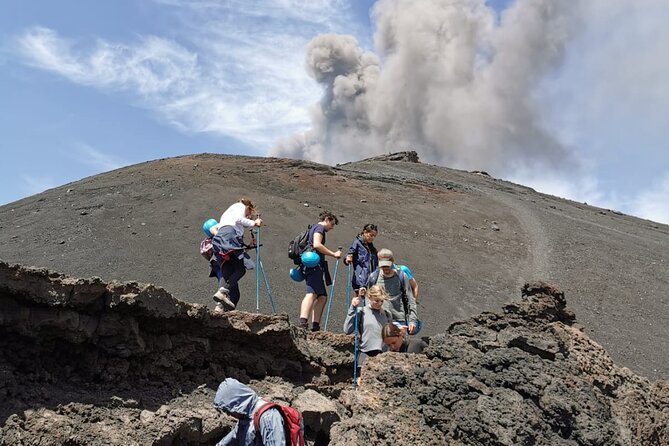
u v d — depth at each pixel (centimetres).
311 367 796
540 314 876
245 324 737
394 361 777
